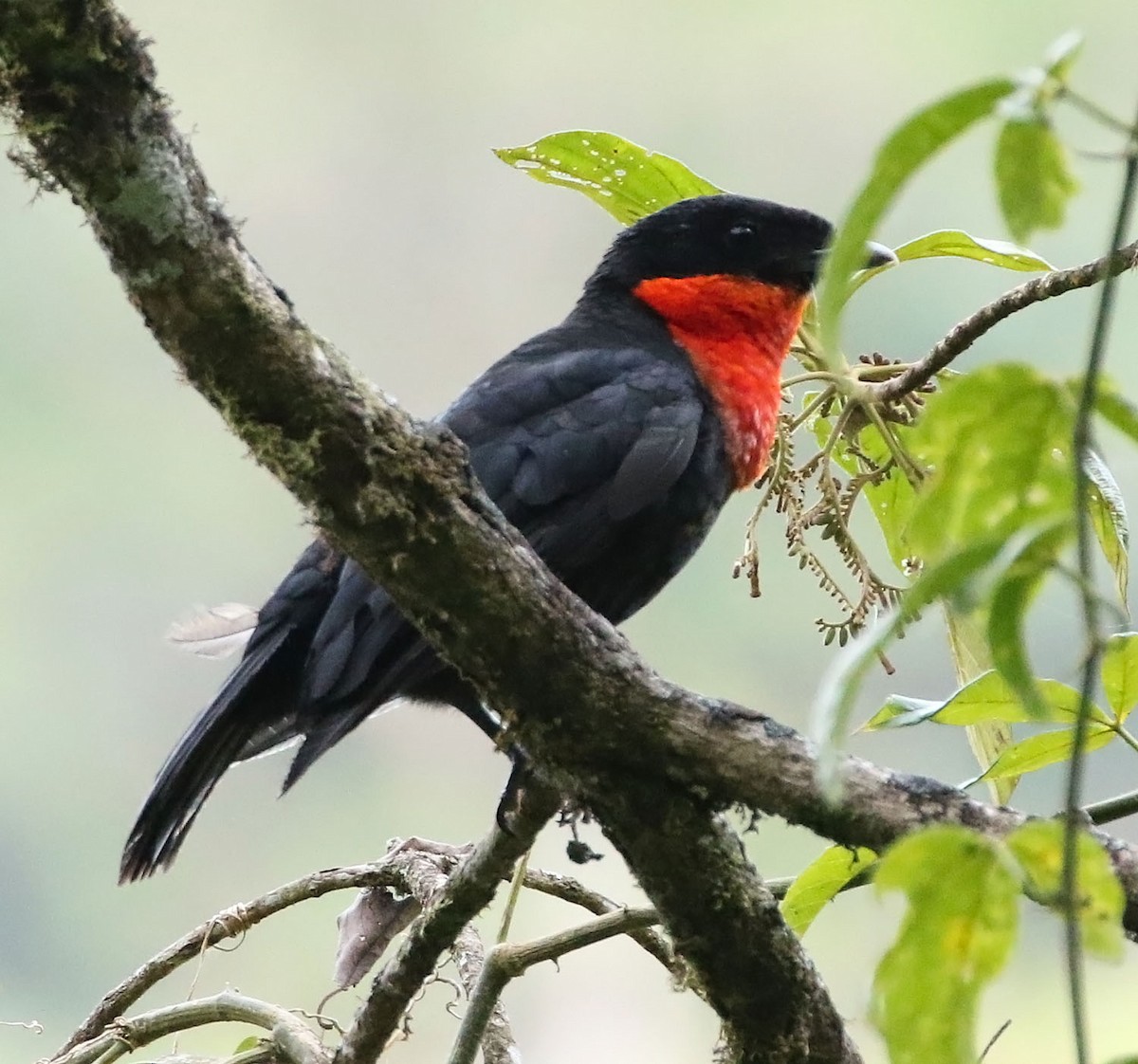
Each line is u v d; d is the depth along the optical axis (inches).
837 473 386.3
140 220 173.3
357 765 700.0
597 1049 588.1
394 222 762.2
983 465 126.0
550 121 768.3
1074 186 114.9
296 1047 254.4
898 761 601.3
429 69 778.8
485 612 196.4
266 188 764.6
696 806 204.1
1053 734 201.2
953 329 262.1
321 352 184.9
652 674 201.3
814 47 745.0
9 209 753.0
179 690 716.7
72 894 676.1
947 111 111.9
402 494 189.3
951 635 264.4
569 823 290.7
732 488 354.0
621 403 331.6
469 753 707.4
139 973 281.1
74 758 702.5
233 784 692.1
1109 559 227.6
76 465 740.7
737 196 366.6
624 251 371.9
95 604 724.0
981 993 127.2
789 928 209.2
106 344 756.0
